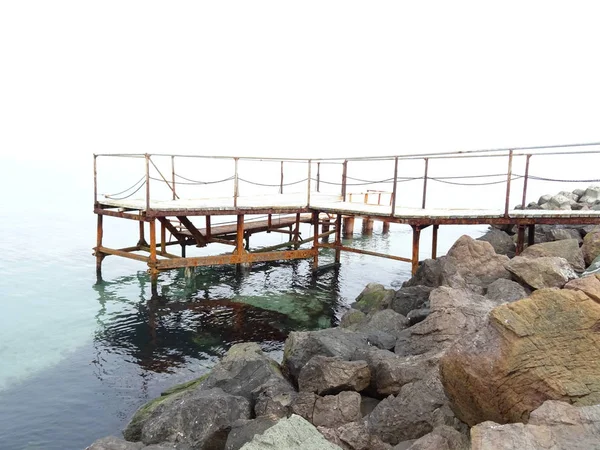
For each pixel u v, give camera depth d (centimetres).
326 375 694
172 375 961
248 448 519
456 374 498
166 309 1353
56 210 3098
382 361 716
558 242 1149
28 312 1296
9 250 1986
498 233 1538
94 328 1201
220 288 1579
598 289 508
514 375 464
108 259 1886
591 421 391
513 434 387
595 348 464
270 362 843
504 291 944
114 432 762
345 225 2598
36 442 729
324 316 1351
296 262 1967
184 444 636
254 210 1526
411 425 587
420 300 1106
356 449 560
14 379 923
